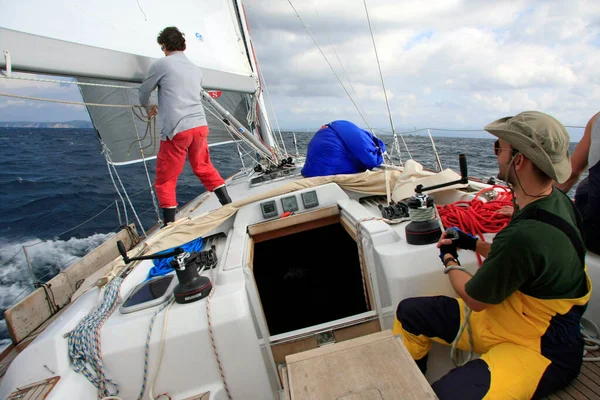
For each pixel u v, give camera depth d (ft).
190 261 4.54
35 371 4.10
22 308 9.50
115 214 26.73
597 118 4.53
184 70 7.66
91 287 5.89
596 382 3.74
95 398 4.21
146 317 4.39
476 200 5.85
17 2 4.43
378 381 3.13
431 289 4.73
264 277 9.18
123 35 6.45
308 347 5.30
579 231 3.39
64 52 4.96
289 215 7.09
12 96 4.42
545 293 3.16
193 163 8.57
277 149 15.28
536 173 3.07
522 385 3.24
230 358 4.32
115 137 11.24
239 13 13.29
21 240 23.35
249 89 12.41
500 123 3.31
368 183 7.43
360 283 8.35
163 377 4.30
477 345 3.86
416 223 4.92
